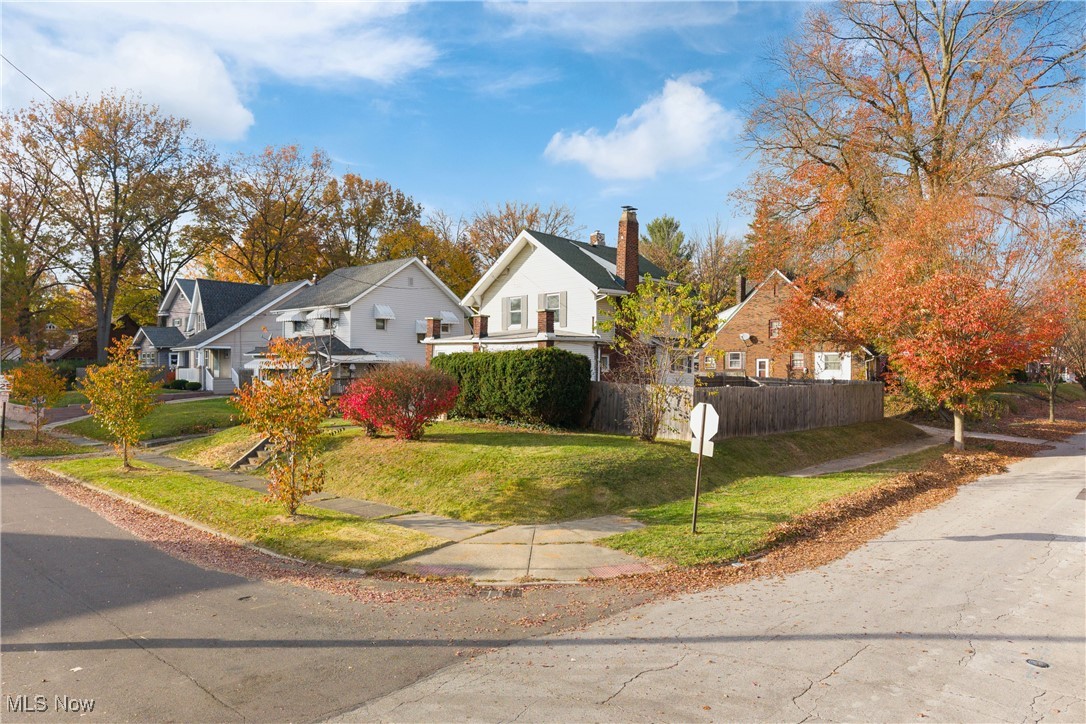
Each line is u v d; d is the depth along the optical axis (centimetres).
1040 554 970
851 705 504
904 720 481
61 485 1603
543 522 1161
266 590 822
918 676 557
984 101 2619
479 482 1325
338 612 740
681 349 1717
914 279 2222
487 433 1794
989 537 1084
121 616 721
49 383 2359
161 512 1284
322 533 1088
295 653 619
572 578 866
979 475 1803
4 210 4088
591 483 1313
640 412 1745
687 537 1034
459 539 1052
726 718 484
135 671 576
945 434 2791
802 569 906
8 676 567
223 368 3991
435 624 702
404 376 1686
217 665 590
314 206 5666
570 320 2847
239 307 4453
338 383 3219
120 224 4491
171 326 4975
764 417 2045
